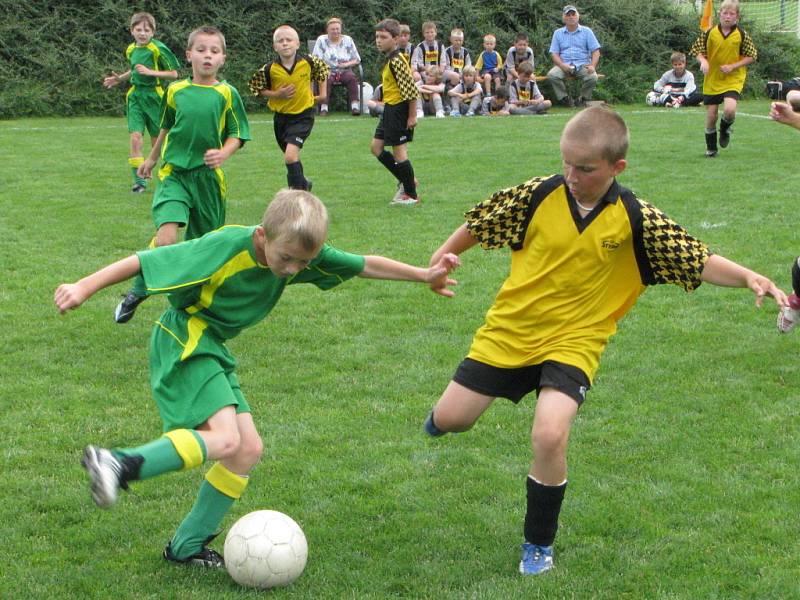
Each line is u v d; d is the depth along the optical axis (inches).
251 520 150.6
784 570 154.5
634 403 224.8
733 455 197.8
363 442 205.0
